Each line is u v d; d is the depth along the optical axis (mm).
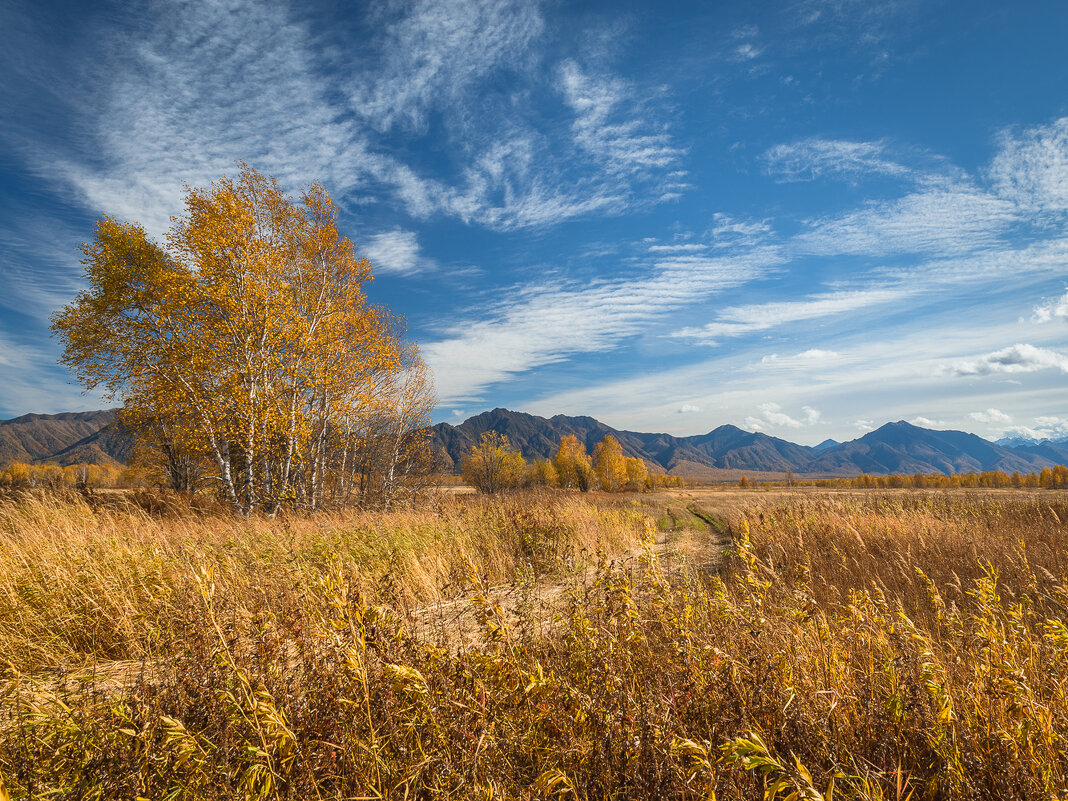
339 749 2115
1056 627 2725
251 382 15438
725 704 2395
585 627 2947
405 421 20125
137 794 1932
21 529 6863
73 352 15914
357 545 7750
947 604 4863
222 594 3631
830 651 2912
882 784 2041
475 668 2588
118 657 4270
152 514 10680
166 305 15320
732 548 9062
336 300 17891
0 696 2846
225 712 2223
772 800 1901
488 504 14586
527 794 2023
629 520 15906
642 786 1983
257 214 16688
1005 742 2102
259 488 15188
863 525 10000
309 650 2742
